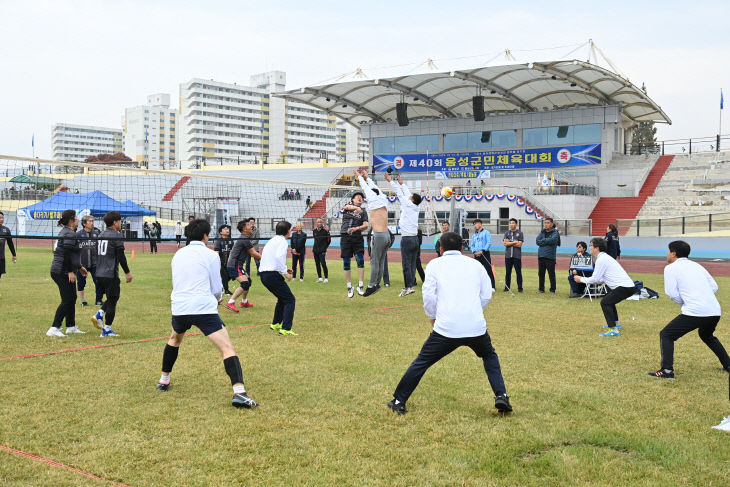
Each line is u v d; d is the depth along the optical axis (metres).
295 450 4.23
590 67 31.55
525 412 5.08
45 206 26.19
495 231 33.06
